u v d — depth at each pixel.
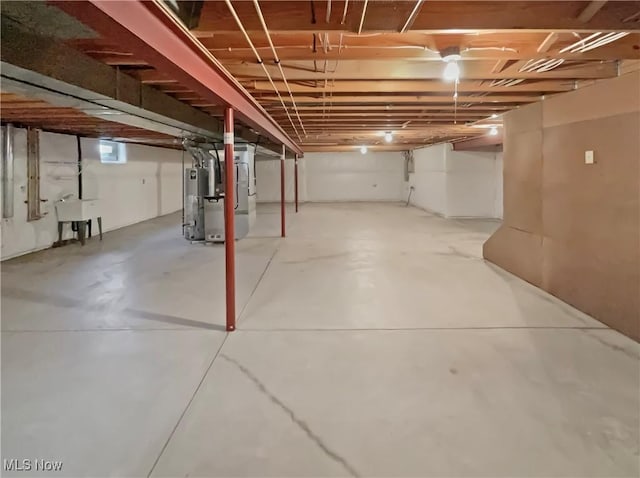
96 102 2.99
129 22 1.52
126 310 3.73
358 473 1.69
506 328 3.25
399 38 2.51
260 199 15.95
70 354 2.82
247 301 3.97
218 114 5.23
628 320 3.05
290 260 5.79
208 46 2.53
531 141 4.43
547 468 1.71
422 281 4.65
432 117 5.56
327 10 1.98
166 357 2.77
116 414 2.12
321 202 15.49
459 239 7.36
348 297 4.09
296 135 8.38
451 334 3.13
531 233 4.50
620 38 2.58
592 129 3.42
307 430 1.97
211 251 6.47
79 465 1.75
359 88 3.69
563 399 2.23
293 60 2.78
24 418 2.08
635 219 2.97
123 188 9.34
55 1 1.29
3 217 5.83
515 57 2.64
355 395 2.28
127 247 6.83
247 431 1.97
